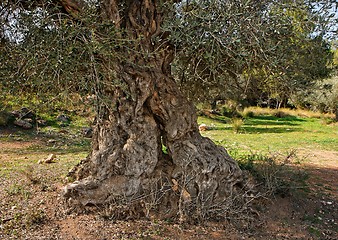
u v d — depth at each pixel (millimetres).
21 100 3461
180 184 3945
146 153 3939
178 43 3611
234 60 3422
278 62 3332
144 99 3879
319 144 10938
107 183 3928
